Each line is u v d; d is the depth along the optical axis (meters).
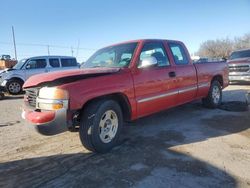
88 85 4.07
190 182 3.35
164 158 4.08
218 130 5.45
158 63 5.46
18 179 3.55
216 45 55.50
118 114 4.55
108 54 5.45
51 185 3.37
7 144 4.98
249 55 14.12
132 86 4.70
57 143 4.93
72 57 15.18
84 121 4.14
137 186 3.28
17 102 10.70
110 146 4.41
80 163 3.99
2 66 24.66
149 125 5.91
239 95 9.91
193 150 4.38
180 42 6.35
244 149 4.40
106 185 3.33
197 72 6.54
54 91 3.85
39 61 14.08
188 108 7.57
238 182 3.33
